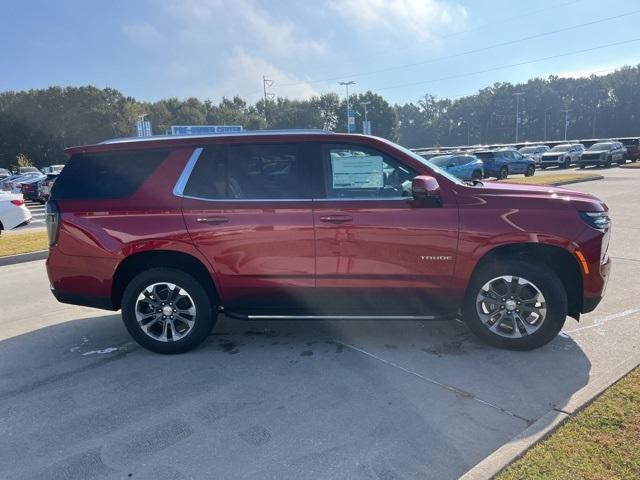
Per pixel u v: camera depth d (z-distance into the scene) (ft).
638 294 18.33
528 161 93.97
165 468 9.18
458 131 427.33
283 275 13.69
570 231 12.92
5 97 270.05
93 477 8.98
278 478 8.77
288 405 11.30
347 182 13.61
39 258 31.19
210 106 312.29
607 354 13.43
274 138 13.82
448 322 16.38
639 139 128.36
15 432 10.57
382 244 13.28
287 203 13.50
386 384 12.14
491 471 8.23
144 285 14.14
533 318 13.65
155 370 13.47
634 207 40.60
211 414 11.03
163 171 13.96
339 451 9.49
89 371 13.53
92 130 262.88
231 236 13.58
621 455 8.46
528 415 10.55
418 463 9.07
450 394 11.55
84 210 14.03
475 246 13.14
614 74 368.07
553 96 383.65
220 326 16.75
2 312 19.44
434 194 12.75
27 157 254.06
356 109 318.65
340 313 14.01
